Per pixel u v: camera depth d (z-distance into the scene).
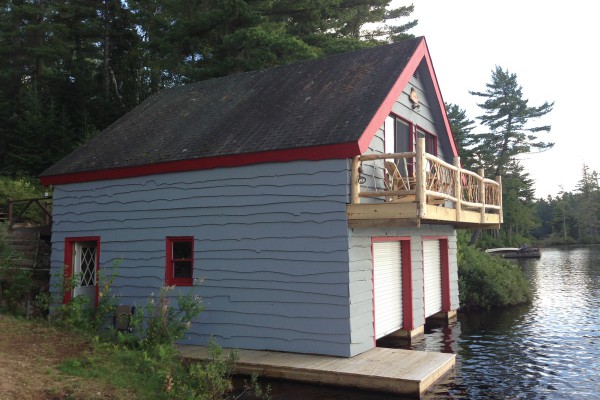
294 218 9.02
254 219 9.43
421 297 12.18
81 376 6.29
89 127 25.55
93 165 11.50
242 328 9.37
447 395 7.47
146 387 6.30
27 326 8.33
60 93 27.53
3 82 28.61
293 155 8.99
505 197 56.41
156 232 10.57
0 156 25.30
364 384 7.46
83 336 8.24
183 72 21.72
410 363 8.09
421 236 12.52
